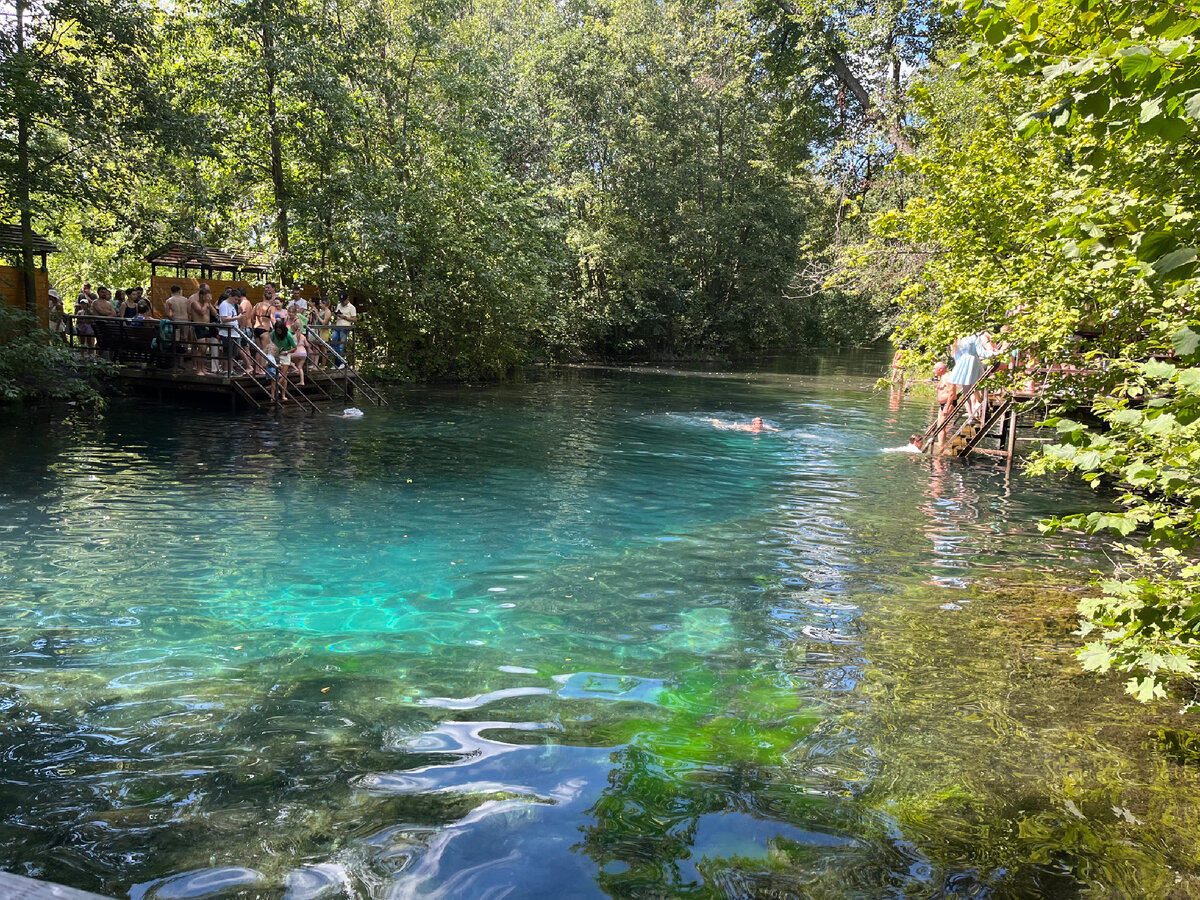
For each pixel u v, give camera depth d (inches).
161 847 125.4
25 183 603.8
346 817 135.0
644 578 277.1
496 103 1019.3
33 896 60.7
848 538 338.3
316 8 860.6
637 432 625.9
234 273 965.2
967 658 212.7
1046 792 147.3
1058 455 135.9
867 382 1149.1
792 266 1572.3
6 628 216.5
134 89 650.8
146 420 579.8
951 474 488.4
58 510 338.6
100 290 748.6
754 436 621.9
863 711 180.4
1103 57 108.8
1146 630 140.9
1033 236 299.3
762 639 224.1
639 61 1407.5
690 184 1502.2
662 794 144.6
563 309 1327.5
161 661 198.7
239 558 285.0
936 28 911.7
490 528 336.5
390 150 928.9
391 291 898.7
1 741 157.5
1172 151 161.0
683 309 1596.9
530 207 1033.5
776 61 1119.6
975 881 121.2
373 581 264.8
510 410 737.0
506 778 148.8
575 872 121.6
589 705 180.7
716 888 118.3
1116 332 246.5
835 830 134.5
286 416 631.8
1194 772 155.2
